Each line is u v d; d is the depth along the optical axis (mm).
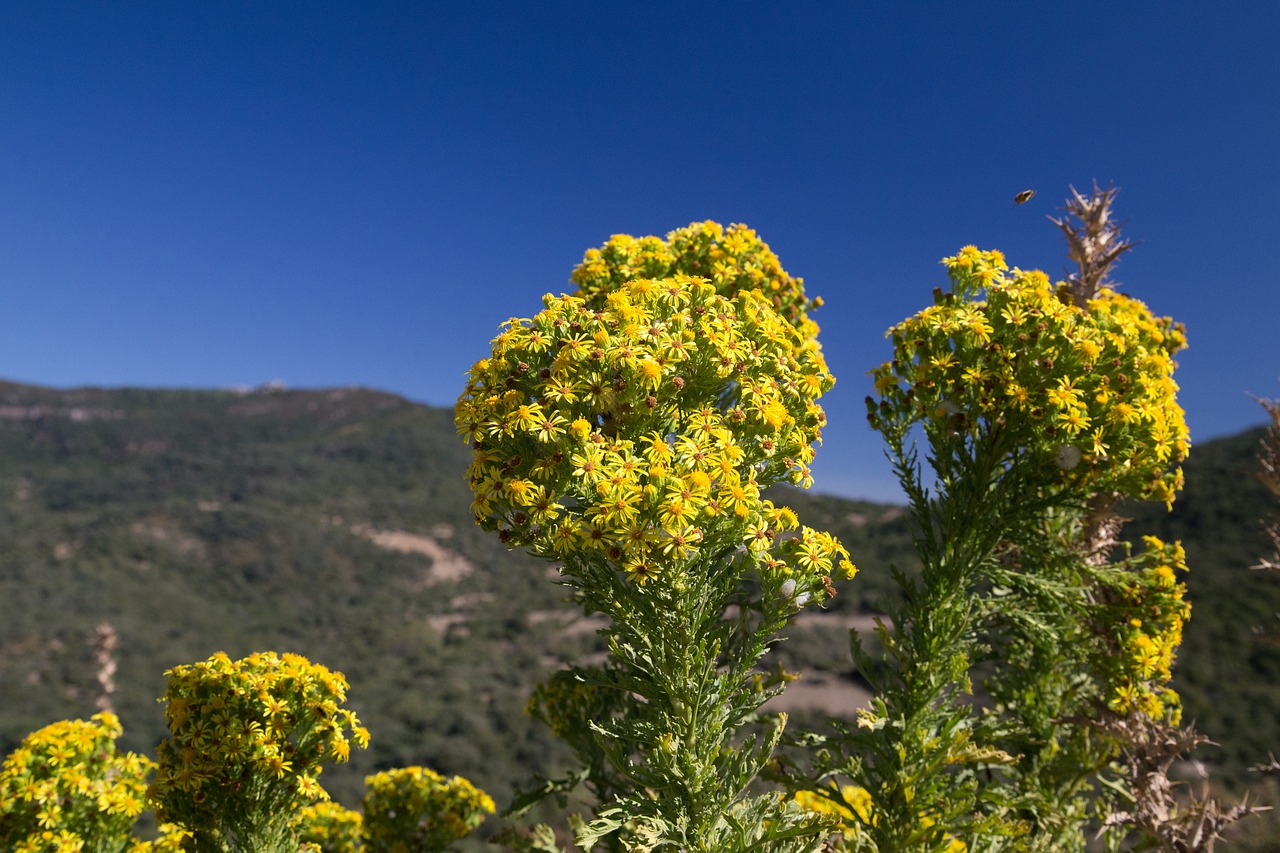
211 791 3520
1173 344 4070
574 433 2434
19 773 4148
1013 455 3771
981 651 3740
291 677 3664
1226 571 30688
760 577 2686
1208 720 21672
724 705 2820
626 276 4363
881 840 3459
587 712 4398
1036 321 3568
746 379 2781
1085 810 4102
